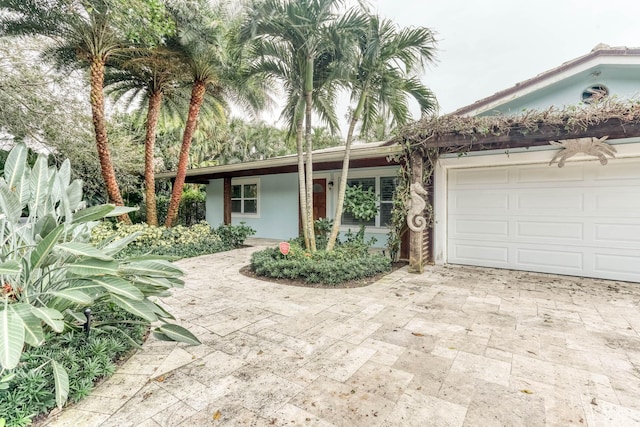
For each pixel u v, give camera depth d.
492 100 6.14
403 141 5.91
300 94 5.96
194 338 2.84
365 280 5.36
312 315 3.75
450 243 6.79
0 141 9.11
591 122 4.40
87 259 2.41
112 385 2.32
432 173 6.71
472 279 5.46
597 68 5.45
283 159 8.61
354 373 2.50
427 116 5.79
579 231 5.62
